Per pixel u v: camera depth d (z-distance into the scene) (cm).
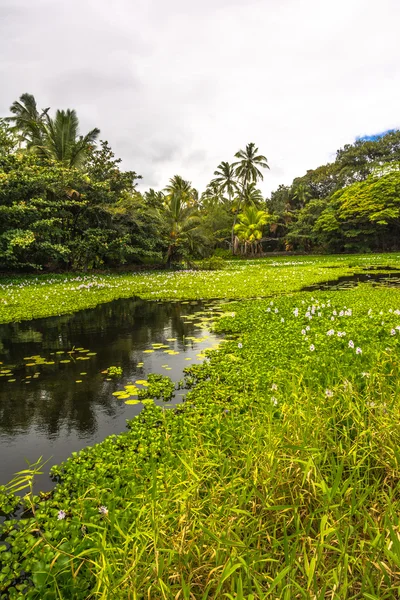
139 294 1430
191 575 171
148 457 338
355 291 1274
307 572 156
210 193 5912
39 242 2097
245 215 4972
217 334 790
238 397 446
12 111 2725
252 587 168
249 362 571
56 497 291
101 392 498
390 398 305
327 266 2717
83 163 2734
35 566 223
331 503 201
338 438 279
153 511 195
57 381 538
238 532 192
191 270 2886
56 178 2159
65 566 217
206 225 4156
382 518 196
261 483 224
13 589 216
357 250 4959
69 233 2388
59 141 2545
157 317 983
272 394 417
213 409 414
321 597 147
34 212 1983
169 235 3000
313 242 5359
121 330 842
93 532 229
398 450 238
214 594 171
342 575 168
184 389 505
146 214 2753
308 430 265
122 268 2852
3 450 368
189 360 623
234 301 1223
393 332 591
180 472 256
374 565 170
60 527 254
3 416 436
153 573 174
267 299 1196
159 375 549
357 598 168
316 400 327
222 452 290
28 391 504
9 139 2380
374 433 259
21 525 265
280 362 548
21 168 2088
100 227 2514
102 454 342
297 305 1018
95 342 745
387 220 4603
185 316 988
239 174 5112
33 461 348
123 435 376
